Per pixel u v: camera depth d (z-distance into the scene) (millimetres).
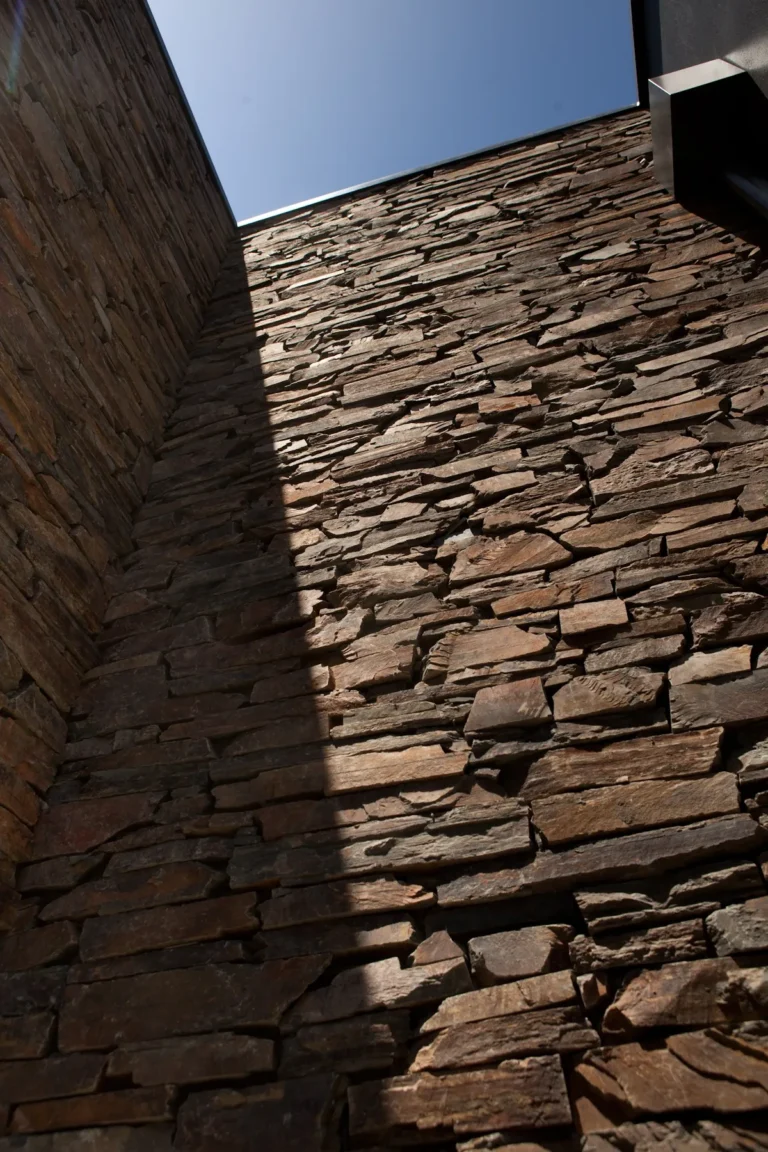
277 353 4621
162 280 4828
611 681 2354
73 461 3406
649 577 2584
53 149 3820
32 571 2938
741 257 3787
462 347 4020
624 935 1877
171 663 2996
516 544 2900
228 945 2148
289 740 2578
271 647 2914
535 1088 1704
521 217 4914
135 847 2451
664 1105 1613
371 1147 1730
